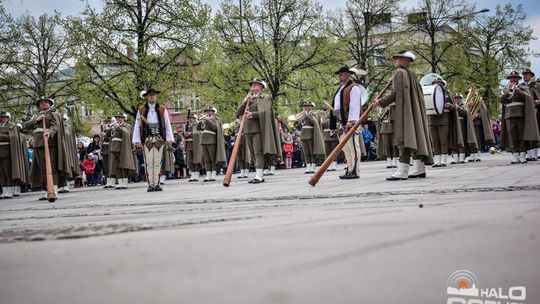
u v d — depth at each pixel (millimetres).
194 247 2182
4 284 1632
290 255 1783
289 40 34250
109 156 18562
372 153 33094
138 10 29234
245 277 1416
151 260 1871
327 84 34625
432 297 1175
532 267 1577
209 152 18922
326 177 13203
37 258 2229
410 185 8273
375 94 41094
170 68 29391
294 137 31875
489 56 43875
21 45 34375
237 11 33906
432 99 14312
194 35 29703
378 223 2758
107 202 9844
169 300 1209
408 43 42969
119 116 18156
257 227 2990
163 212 6090
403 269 1484
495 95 44250
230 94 31938
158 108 13648
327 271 1455
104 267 1788
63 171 13922
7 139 17500
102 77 28625
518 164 14102
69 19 28891
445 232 2275
